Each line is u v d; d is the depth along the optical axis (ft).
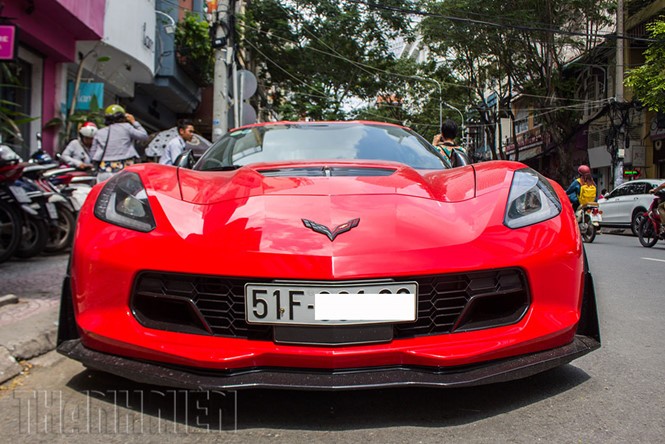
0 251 16.16
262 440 5.63
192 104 59.47
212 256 6.10
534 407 6.50
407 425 5.98
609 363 8.32
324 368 5.81
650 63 50.62
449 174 8.64
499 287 6.33
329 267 5.88
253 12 70.28
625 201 43.21
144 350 6.07
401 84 99.66
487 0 69.41
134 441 5.62
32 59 31.01
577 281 6.79
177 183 7.61
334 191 7.27
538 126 96.58
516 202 7.08
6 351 7.82
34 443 5.57
